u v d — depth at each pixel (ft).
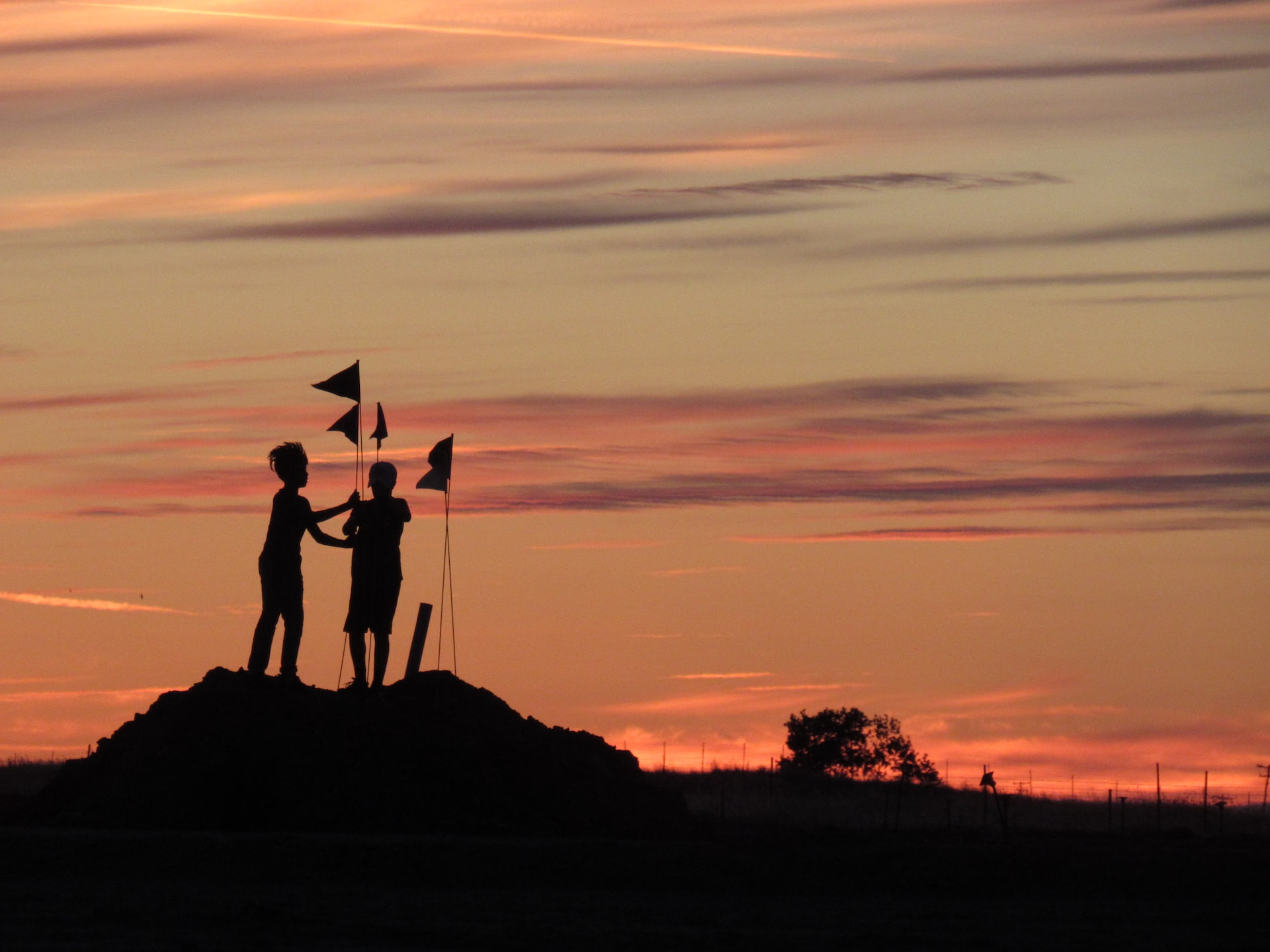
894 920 217.97
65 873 247.29
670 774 568.00
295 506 317.42
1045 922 217.97
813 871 248.93
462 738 308.81
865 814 451.94
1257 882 240.53
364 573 320.50
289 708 306.76
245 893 233.14
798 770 636.48
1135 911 226.79
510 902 229.25
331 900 228.43
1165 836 355.15
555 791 305.94
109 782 306.35
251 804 294.87
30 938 196.24
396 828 292.20
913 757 636.48
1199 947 197.98
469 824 294.66
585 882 245.86
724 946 195.42
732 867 249.75
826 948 195.62
